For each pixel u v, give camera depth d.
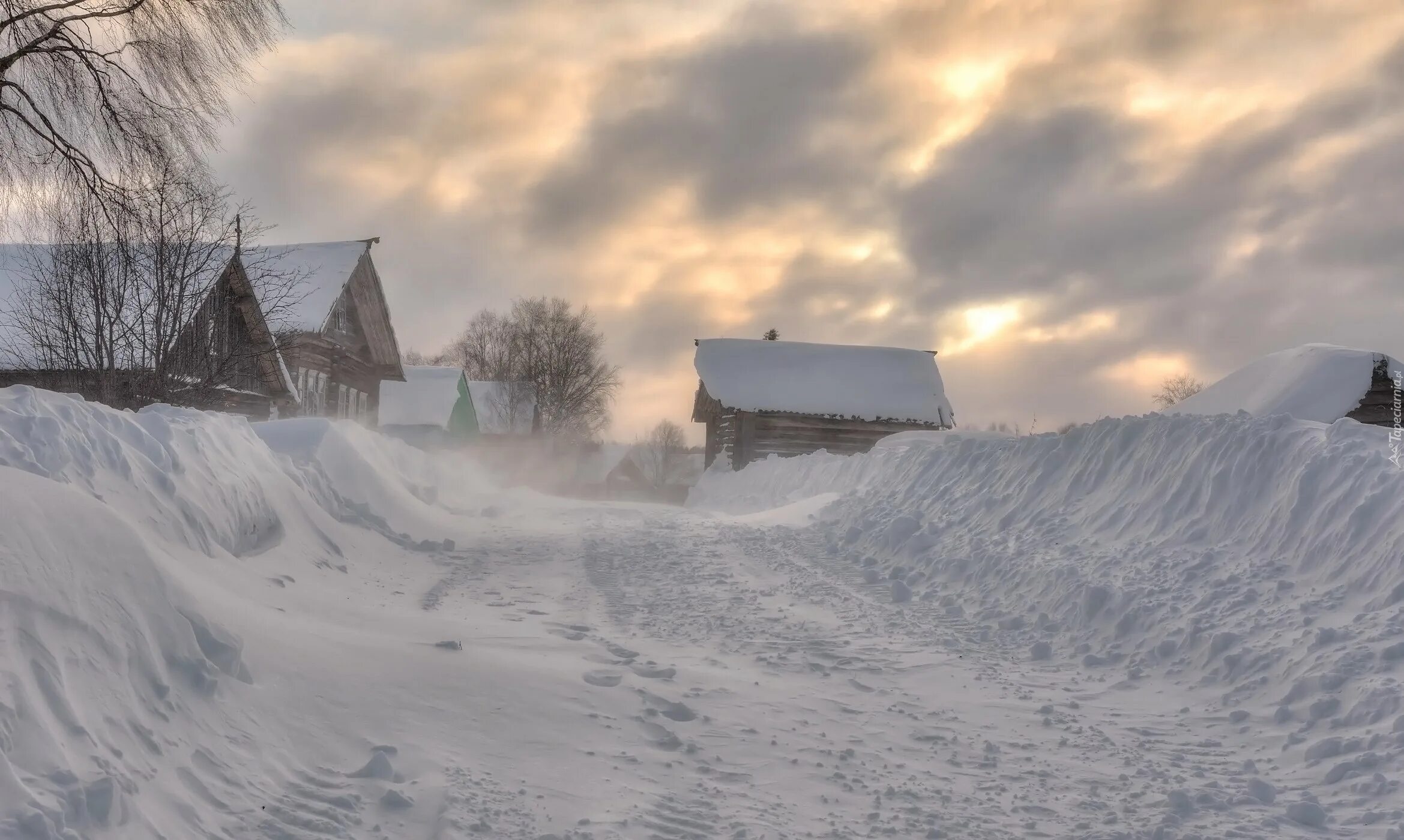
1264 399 17.17
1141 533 9.23
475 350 75.25
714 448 39.84
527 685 5.93
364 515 12.47
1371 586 6.84
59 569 4.12
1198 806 4.70
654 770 4.95
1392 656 5.97
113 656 4.08
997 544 10.32
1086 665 7.47
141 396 15.74
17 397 7.29
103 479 7.14
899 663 7.49
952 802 4.73
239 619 5.46
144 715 4.00
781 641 8.05
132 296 15.88
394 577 10.24
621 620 8.67
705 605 9.41
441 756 4.74
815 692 6.59
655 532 14.71
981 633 8.45
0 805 3.12
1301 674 6.20
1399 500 7.24
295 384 27.67
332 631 6.40
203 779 3.95
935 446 14.61
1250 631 6.96
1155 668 7.13
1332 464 8.09
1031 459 11.96
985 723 6.04
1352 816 4.57
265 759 4.32
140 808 3.53
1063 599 8.55
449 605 8.94
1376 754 5.04
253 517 9.20
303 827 3.86
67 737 3.56
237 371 18.58
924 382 39.06
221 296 18.84
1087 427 11.66
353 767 4.52
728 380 37.91
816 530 13.79
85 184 14.62
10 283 19.36
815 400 37.22
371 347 34.97
